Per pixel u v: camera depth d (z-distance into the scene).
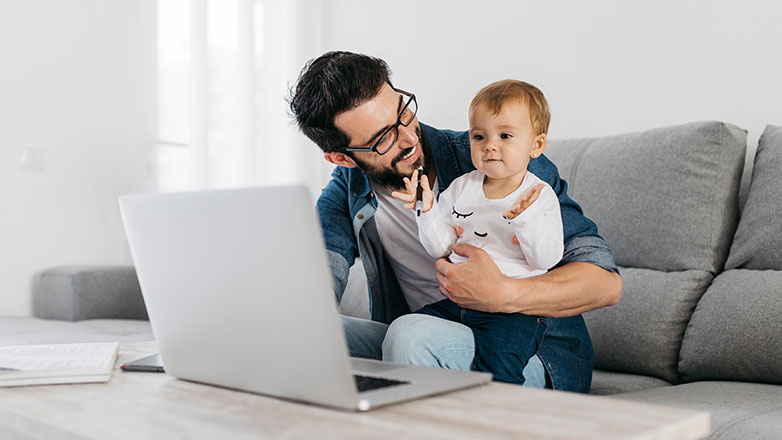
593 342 1.79
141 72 3.14
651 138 1.91
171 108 3.26
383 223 1.55
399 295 1.61
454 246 1.29
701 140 1.82
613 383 1.65
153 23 3.16
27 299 2.92
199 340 0.94
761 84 2.09
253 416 0.79
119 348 1.28
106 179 3.16
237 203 0.82
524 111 1.34
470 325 1.33
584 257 1.35
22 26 2.93
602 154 1.99
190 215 0.88
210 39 3.39
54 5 3.01
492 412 0.77
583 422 0.72
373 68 1.37
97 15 3.12
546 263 1.28
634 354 1.72
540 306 1.24
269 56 3.58
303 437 0.70
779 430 1.11
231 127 3.45
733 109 2.15
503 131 1.33
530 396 0.85
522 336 1.25
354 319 1.49
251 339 0.86
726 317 1.58
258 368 0.87
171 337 0.98
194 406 0.84
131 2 3.15
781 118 2.05
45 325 2.42
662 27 2.31
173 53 3.26
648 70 2.35
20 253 2.91
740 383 1.53
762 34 2.08
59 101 3.02
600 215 1.93
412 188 1.34
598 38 2.49
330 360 0.79
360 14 3.35
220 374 0.93
